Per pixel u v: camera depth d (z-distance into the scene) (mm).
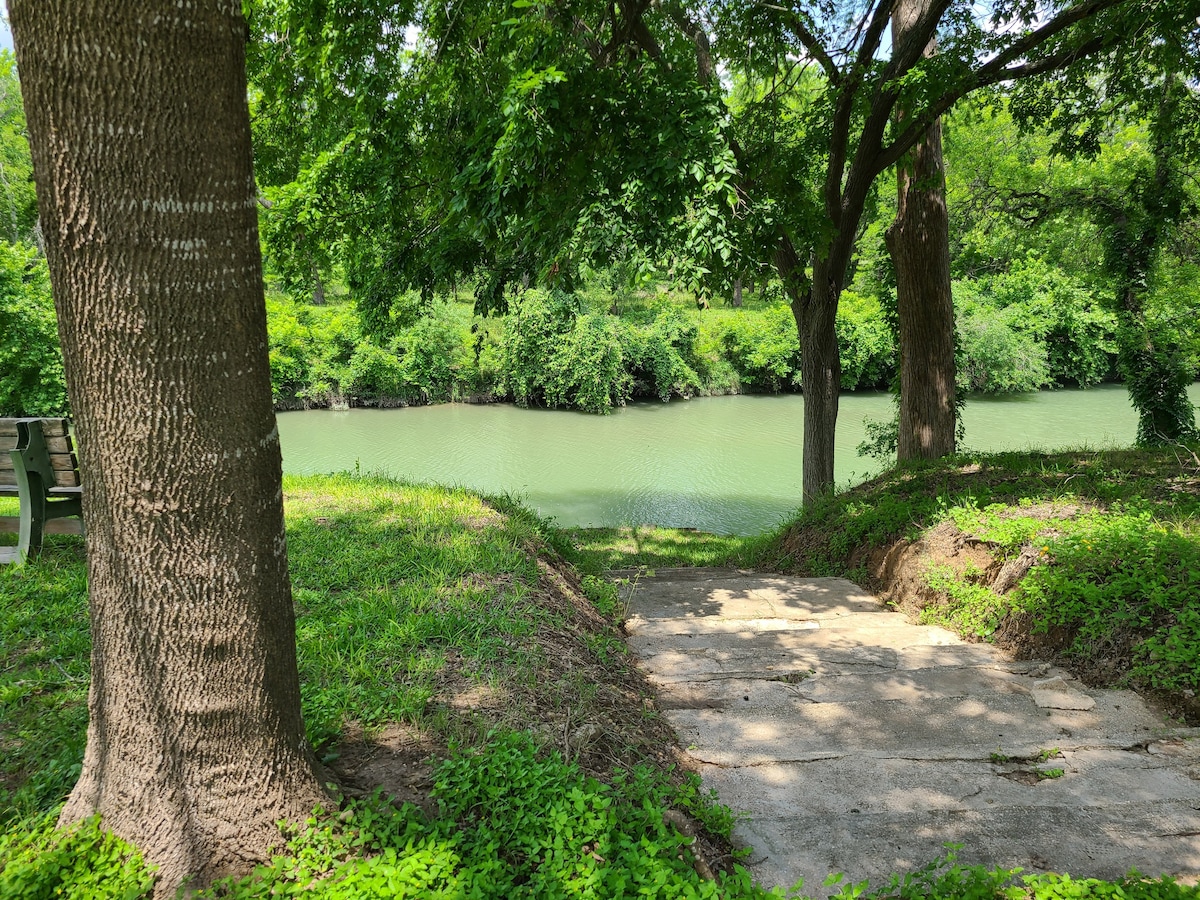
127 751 2365
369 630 4324
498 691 3740
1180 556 4992
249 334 2350
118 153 2072
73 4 1969
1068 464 8203
